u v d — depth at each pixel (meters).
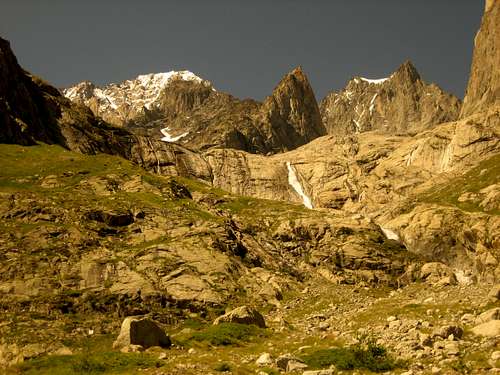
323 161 191.75
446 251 120.25
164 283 81.31
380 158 188.25
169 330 71.81
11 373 46.75
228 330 59.53
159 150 176.50
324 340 55.09
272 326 67.31
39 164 114.12
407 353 44.81
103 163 118.44
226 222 104.12
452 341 45.50
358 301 86.56
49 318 70.56
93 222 93.38
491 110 171.12
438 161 172.38
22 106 132.75
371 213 160.50
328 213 130.62
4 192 97.50
